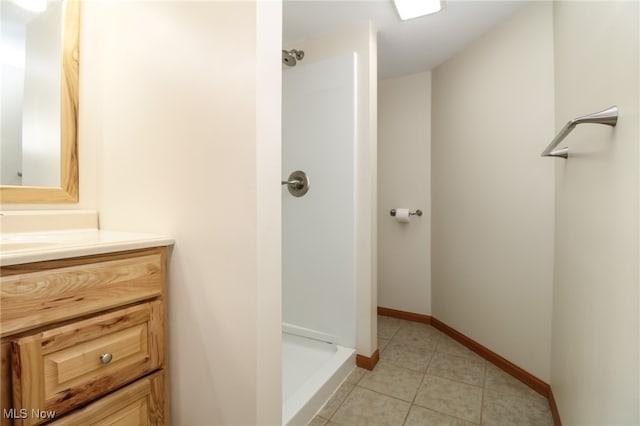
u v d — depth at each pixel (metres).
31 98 1.02
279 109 0.87
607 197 0.76
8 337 0.60
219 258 0.85
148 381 0.85
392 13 1.60
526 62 1.54
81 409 0.70
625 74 0.67
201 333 0.90
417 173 2.42
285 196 1.95
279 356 0.89
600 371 0.78
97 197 1.16
